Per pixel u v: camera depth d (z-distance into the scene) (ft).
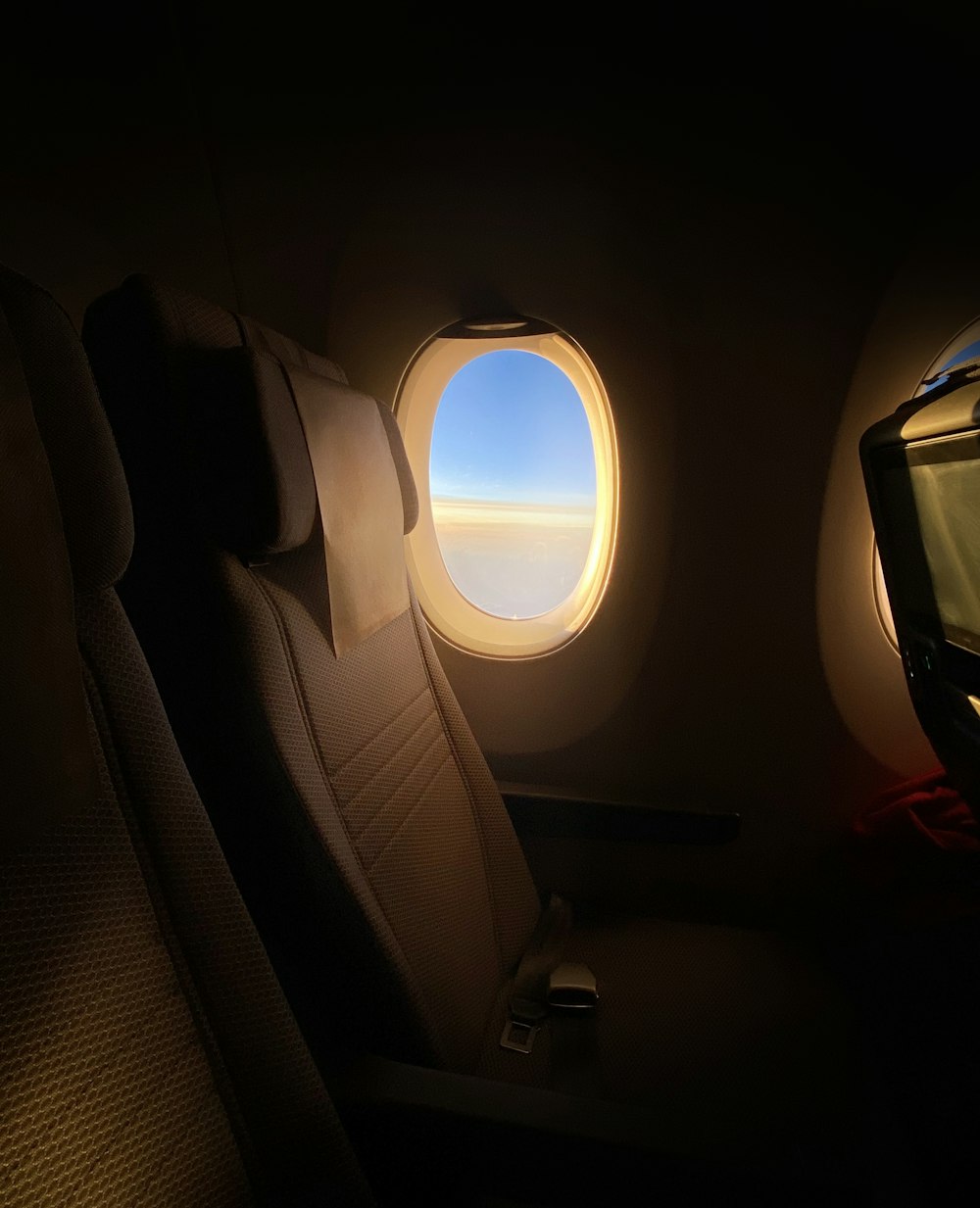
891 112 4.07
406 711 3.83
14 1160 1.38
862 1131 3.06
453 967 3.41
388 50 4.17
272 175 4.61
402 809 3.47
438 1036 3.04
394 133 4.43
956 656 3.57
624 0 3.94
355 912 2.85
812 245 4.41
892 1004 4.44
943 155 4.08
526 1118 2.47
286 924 2.94
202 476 2.68
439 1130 2.51
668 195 4.43
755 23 3.94
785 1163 2.26
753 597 5.04
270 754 2.75
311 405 3.06
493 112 4.33
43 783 1.57
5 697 1.47
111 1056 1.63
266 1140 1.91
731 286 4.55
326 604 3.22
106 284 4.91
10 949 1.50
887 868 4.85
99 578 1.98
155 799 1.95
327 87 4.30
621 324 4.71
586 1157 2.39
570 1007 3.68
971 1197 3.39
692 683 5.27
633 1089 3.27
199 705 2.76
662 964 4.17
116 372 2.62
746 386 4.70
